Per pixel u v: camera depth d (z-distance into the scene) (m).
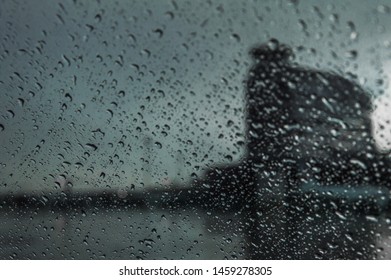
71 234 1.46
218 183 1.31
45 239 1.49
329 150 1.06
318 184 1.11
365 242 1.05
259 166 1.22
